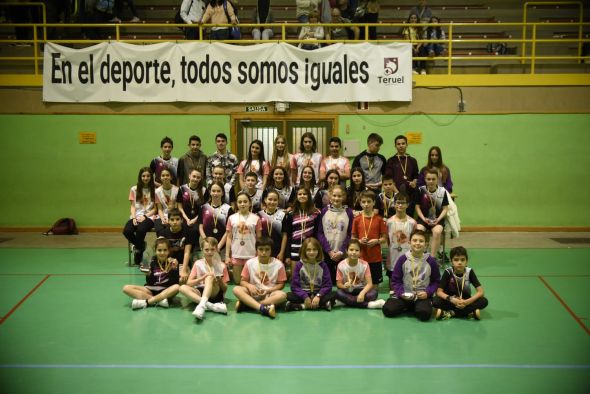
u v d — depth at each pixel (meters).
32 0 14.23
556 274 9.67
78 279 9.36
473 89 12.76
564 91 12.80
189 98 12.44
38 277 9.46
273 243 8.36
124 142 12.80
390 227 8.62
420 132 12.79
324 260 8.66
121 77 12.43
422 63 13.70
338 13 13.97
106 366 6.20
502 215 13.12
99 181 12.94
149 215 9.95
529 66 12.91
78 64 12.42
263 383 5.81
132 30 16.08
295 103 12.59
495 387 5.74
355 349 6.64
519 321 7.54
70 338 6.96
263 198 9.13
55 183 12.96
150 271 8.20
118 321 7.52
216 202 9.25
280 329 7.23
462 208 13.08
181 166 10.73
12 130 12.81
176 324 7.41
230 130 12.66
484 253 11.09
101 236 12.62
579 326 7.37
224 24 12.38
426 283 7.72
